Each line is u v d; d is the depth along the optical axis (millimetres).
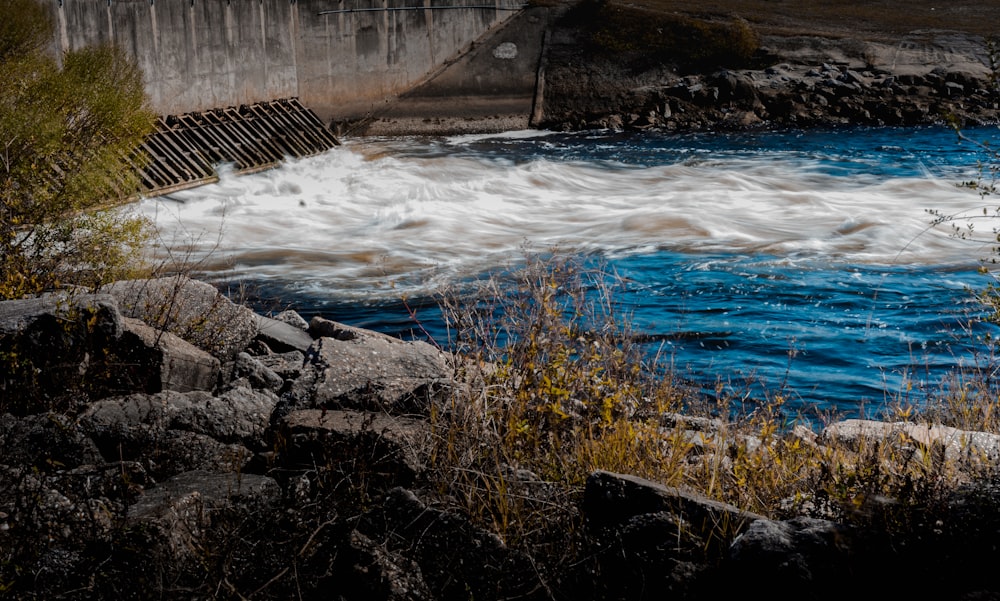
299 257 19109
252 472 5027
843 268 17359
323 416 5121
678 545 3879
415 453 4848
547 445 5234
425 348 6895
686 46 45969
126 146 16469
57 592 3615
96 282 8492
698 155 34688
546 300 6012
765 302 15297
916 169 30391
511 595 3828
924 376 11602
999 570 3650
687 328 13844
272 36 34344
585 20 46438
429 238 21000
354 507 4277
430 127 41188
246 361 7125
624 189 28156
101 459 4980
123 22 27234
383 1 39844
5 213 9125
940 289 15820
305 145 34000
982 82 43969
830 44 47406
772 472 4945
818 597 3463
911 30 49750
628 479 4312
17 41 17078
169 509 4047
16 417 5176
